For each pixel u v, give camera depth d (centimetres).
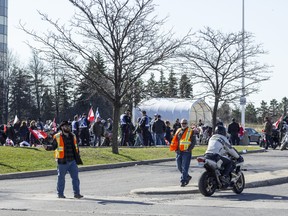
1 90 7938
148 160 2908
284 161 2978
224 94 3925
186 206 1443
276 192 1750
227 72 3962
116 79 2994
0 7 9469
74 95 7488
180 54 6931
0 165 2411
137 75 2988
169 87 3741
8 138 3684
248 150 3650
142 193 1725
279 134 4231
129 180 2169
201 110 5712
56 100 8025
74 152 1630
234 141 4088
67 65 3131
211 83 3866
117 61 2984
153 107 5403
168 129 3881
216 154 1656
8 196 1684
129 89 3098
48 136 3584
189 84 3997
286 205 1457
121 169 2622
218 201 1541
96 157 2783
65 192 1808
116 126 2986
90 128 4100
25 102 8194
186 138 1844
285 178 2031
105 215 1298
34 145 3512
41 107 8438
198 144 4256
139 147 3412
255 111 10512
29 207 1439
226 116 8394
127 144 3716
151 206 1446
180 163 1864
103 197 1652
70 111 7994
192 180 2092
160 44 3984
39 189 1911
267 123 4056
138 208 1412
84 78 3139
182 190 1728
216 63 3909
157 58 2984
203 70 4309
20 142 3584
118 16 2936
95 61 3027
